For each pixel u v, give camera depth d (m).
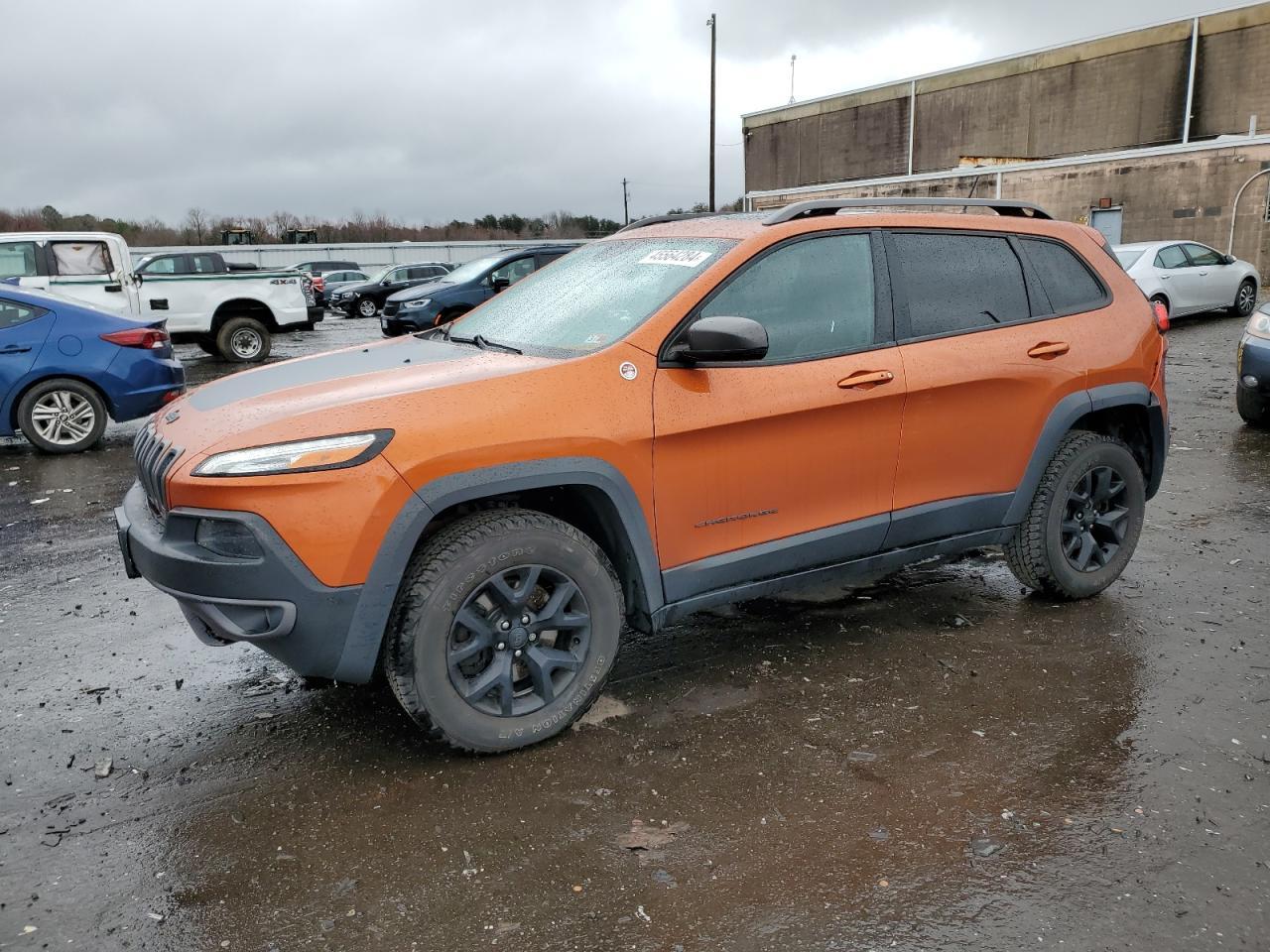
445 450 2.90
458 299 14.06
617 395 3.17
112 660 4.05
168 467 2.97
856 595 4.66
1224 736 3.23
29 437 8.53
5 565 5.39
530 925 2.37
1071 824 2.74
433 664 2.97
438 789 2.99
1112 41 32.38
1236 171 23.92
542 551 3.08
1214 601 4.48
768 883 2.51
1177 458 7.42
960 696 3.56
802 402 3.48
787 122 44.16
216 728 3.43
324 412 2.92
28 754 3.25
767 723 3.38
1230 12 29.31
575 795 2.94
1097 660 3.85
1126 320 4.44
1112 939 2.28
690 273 3.48
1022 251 4.23
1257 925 2.32
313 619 2.83
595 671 3.27
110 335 8.72
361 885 2.53
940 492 3.95
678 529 3.34
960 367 3.86
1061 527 4.30
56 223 60.81
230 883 2.55
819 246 3.66
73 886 2.54
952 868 2.56
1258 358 8.03
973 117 36.81
